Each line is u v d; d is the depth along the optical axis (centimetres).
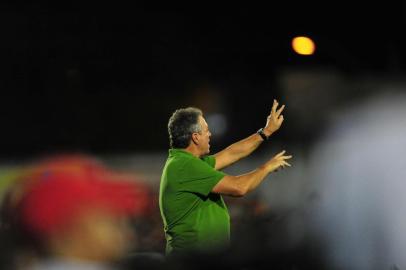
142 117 4869
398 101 3997
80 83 5031
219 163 1472
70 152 4500
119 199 2836
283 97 4522
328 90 4278
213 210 1338
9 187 2880
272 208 3055
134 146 4556
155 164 3878
